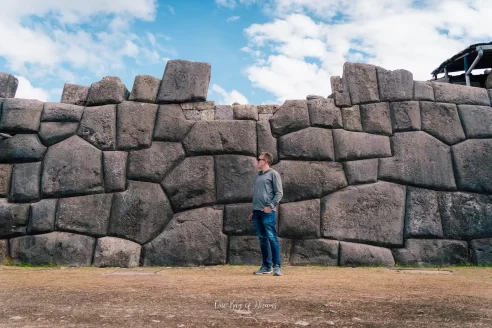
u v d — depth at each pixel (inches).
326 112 249.9
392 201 238.5
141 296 132.2
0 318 104.4
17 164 237.6
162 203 233.5
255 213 196.1
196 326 97.9
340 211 236.2
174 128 243.6
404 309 117.2
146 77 251.6
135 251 225.8
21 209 231.0
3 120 239.9
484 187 245.3
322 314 110.5
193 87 249.6
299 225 233.1
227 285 154.0
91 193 234.1
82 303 121.7
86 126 243.0
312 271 204.5
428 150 247.8
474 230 238.1
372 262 229.0
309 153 242.8
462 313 113.3
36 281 165.6
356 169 242.5
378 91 257.0
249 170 238.4
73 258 224.7
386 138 249.1
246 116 247.6
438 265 231.1
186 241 229.1
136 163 237.9
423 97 257.1
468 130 254.5
